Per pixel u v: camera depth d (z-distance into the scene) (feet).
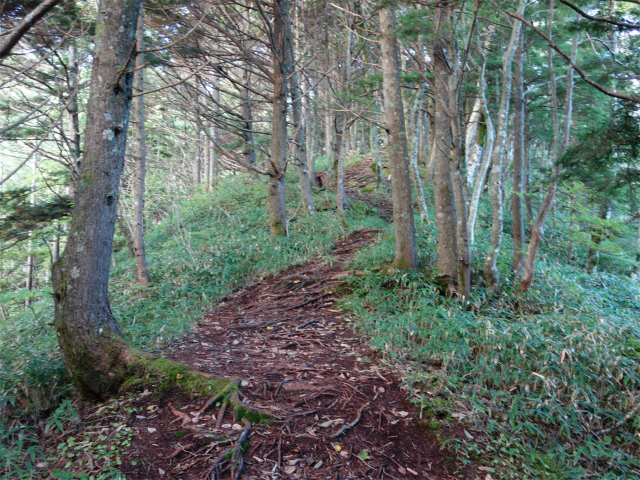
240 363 14.84
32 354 13.65
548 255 32.65
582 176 14.10
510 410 12.96
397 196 22.53
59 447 9.67
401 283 21.77
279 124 32.12
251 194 45.93
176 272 27.17
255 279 26.61
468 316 17.44
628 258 30.35
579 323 17.61
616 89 15.47
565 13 20.65
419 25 16.51
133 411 10.82
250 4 38.24
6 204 25.94
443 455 10.99
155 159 55.21
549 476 11.00
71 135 27.96
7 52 10.43
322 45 38.29
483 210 42.01
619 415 13.53
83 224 11.85
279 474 9.32
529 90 36.65
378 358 15.78
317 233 33.78
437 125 21.63
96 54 12.13
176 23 27.76
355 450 10.46
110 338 12.09
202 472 9.04
